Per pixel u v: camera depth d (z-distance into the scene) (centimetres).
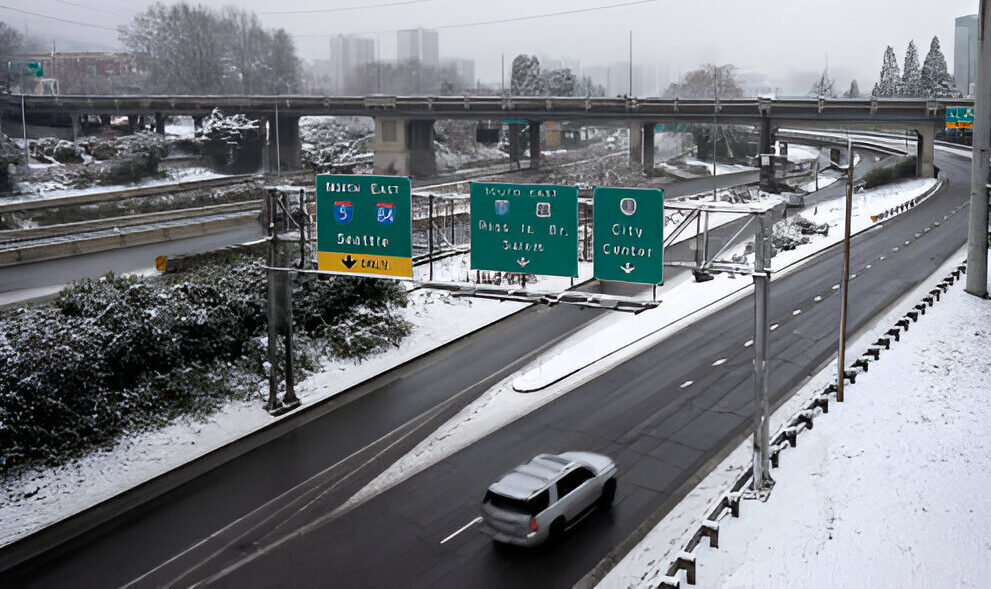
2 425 2648
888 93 16712
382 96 10831
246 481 2680
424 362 3834
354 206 2848
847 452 2556
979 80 4191
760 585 1867
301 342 3725
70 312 3222
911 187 9275
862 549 1994
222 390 3291
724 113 9581
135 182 9338
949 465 2420
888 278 5053
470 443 2908
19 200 7850
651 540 2197
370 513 2439
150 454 2861
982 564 1927
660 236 2411
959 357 3378
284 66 18512
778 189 10112
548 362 3725
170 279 3769
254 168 11094
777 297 4738
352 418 3181
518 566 2103
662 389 3334
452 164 12962
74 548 2294
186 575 2148
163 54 16725
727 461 2659
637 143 11631
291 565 2175
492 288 2675
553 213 2561
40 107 11538
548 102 10225
